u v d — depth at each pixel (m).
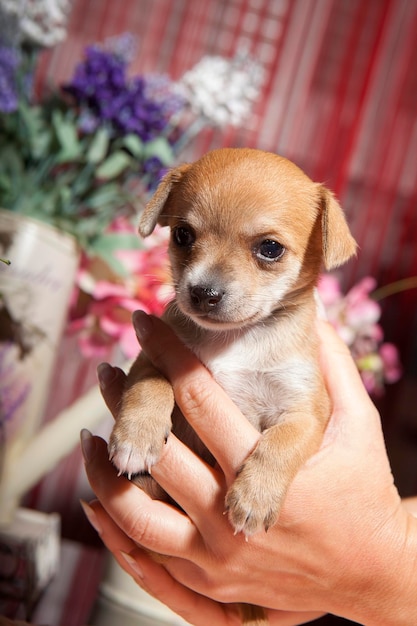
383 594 0.30
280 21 0.65
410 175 0.66
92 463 0.31
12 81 0.41
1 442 0.40
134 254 0.42
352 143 0.65
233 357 0.33
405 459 0.64
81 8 0.64
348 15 0.65
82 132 0.44
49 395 0.62
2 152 0.43
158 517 0.30
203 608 0.34
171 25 0.65
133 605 0.39
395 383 0.64
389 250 0.65
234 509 0.28
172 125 0.46
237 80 0.46
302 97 0.65
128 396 0.30
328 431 0.31
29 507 0.61
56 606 0.58
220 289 0.30
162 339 0.31
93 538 0.62
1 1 0.41
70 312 0.45
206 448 0.33
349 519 0.29
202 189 0.32
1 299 0.39
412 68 0.66
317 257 0.34
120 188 0.45
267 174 0.32
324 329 0.36
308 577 0.30
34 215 0.43
